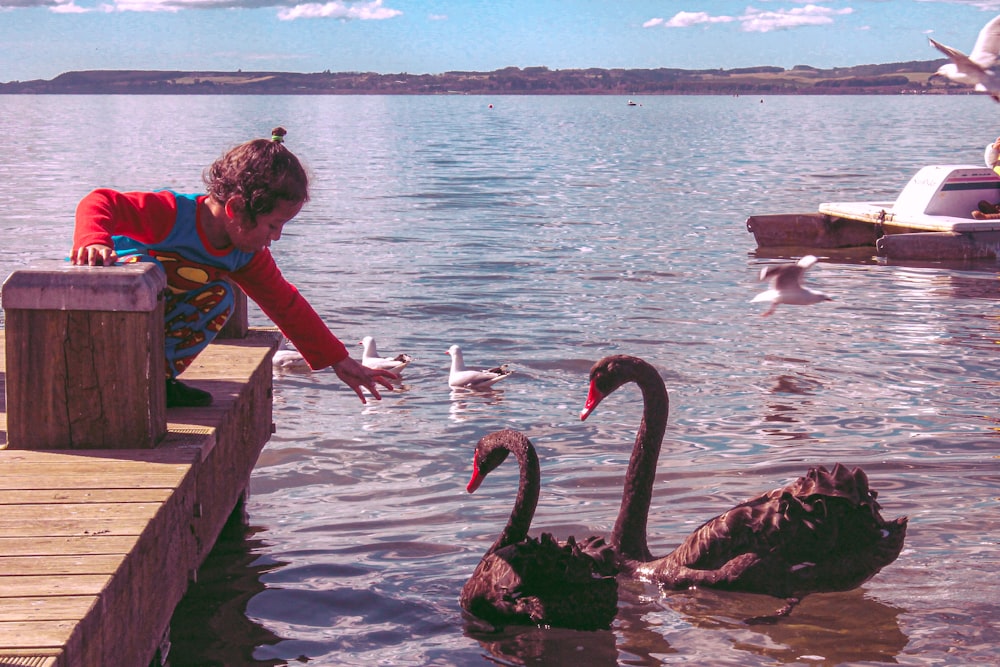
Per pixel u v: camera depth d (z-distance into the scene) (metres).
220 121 161.75
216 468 5.49
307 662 4.95
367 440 9.02
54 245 23.02
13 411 4.81
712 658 5.03
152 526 4.04
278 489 7.70
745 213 30.23
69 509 4.11
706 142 84.69
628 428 9.46
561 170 51.31
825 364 11.97
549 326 14.38
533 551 5.46
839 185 39.69
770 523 5.84
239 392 6.04
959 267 20.44
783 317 14.98
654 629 5.37
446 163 57.97
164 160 57.91
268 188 4.81
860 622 5.40
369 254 21.86
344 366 5.47
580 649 5.12
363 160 61.16
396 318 15.09
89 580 3.50
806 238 23.53
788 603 5.57
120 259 4.93
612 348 12.96
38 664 2.93
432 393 10.89
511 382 11.39
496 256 21.53
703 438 9.03
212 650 5.04
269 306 5.40
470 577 5.91
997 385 10.97
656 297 16.69
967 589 5.79
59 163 55.09
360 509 7.23
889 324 14.48
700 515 7.11
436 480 7.94
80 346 4.77
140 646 3.92
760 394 10.62
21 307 4.69
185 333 5.39
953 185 22.78
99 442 4.84
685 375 11.48
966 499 7.31
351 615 5.50
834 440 8.92
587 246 23.23
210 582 5.89
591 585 5.37
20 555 3.68
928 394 10.59
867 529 5.74
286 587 5.84
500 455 6.03
